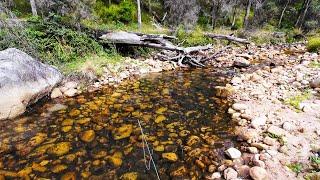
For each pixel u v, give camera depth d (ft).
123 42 14.73
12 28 10.85
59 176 5.49
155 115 8.41
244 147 6.32
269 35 25.80
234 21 36.09
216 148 6.42
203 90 10.82
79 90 10.54
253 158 5.63
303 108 7.95
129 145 6.66
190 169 5.66
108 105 9.19
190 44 20.02
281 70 12.85
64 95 9.96
